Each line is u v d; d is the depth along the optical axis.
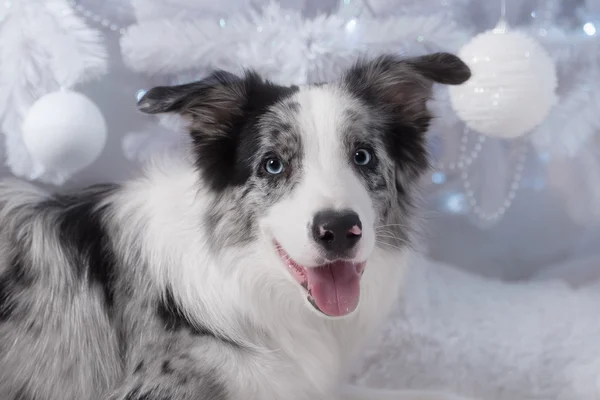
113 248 2.33
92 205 2.45
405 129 2.37
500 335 3.17
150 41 3.05
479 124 2.88
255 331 2.24
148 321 2.23
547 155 3.82
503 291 3.68
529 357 2.99
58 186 3.29
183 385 2.12
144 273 2.26
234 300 2.20
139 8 3.11
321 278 2.03
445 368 2.94
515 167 3.89
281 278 2.19
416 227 2.46
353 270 2.05
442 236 4.07
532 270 4.06
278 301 2.23
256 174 2.14
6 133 3.09
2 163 3.49
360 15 3.13
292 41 3.03
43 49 2.96
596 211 3.88
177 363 2.14
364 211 1.98
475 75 2.78
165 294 2.23
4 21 2.95
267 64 3.05
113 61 3.54
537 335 3.16
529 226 4.07
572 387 2.79
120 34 3.49
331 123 2.14
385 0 3.10
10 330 2.30
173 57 3.11
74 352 2.30
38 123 2.80
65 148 2.83
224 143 2.22
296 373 2.28
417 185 2.44
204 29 3.06
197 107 2.20
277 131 2.14
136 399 2.14
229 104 2.22
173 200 2.31
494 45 2.76
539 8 3.48
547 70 2.80
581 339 3.11
